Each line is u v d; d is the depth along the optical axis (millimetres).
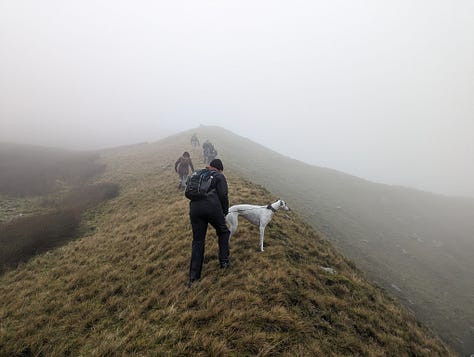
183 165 10797
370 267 14234
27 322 3738
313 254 6055
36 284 4973
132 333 3145
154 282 4441
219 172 4137
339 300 4215
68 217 8672
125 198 11180
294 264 4961
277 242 5738
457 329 10938
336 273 5402
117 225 8180
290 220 8031
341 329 3607
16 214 10211
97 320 3686
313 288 4348
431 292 13891
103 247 6438
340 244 15930
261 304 3535
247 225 6441
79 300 4254
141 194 11375
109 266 5270
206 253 5016
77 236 7844
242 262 4680
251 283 4020
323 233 16359
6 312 4070
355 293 4828
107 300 4098
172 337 2992
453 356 4727
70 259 6000
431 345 4551
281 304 3590
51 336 3387
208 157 15344
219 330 3070
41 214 9586
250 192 9820
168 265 4895
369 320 4156
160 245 5801
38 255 6504
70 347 3162
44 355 3090
